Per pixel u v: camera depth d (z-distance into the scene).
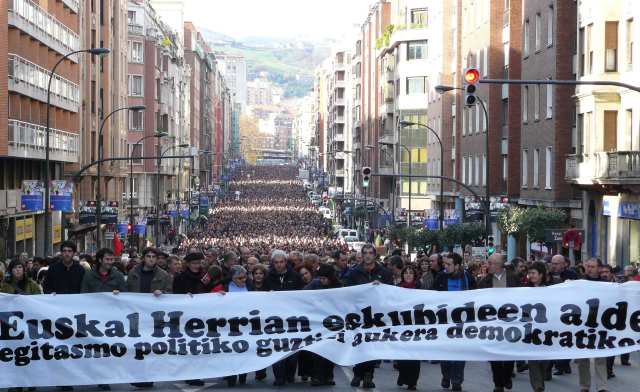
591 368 20.66
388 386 17.64
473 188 70.19
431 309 16.08
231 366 15.98
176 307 15.88
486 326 16.09
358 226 127.88
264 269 18.00
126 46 100.00
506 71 62.53
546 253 45.97
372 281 17.70
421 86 105.75
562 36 49.22
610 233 43.06
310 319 16.09
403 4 111.25
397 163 107.38
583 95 43.34
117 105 91.69
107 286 17.42
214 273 17.86
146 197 112.31
